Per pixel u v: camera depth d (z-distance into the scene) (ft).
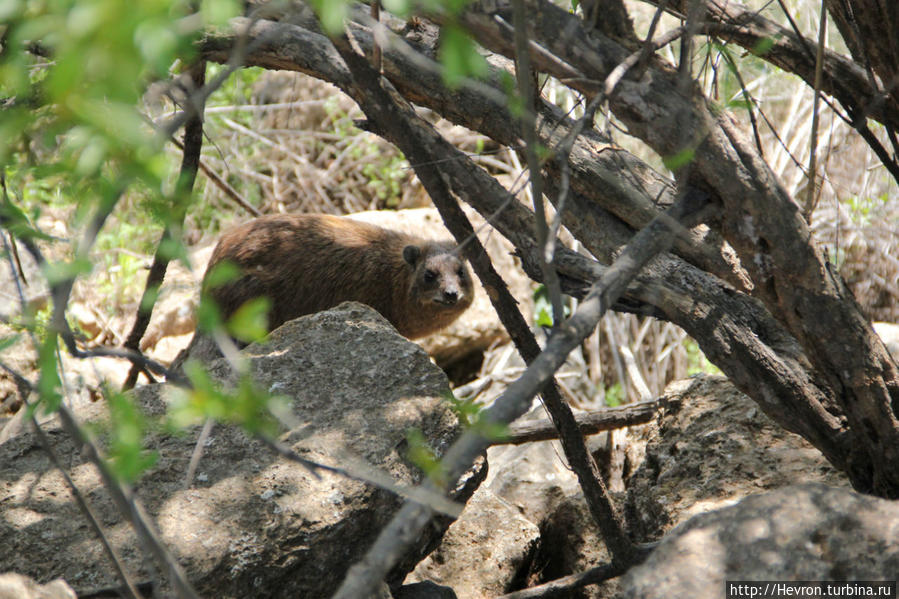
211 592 22.35
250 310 12.87
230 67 13.70
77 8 9.73
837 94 26.37
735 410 32.81
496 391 59.41
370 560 12.89
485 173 26.61
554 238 15.65
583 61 21.25
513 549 33.04
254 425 12.89
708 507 28.81
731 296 27.66
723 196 21.89
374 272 53.01
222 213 73.20
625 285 17.03
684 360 61.67
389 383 28.43
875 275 56.18
